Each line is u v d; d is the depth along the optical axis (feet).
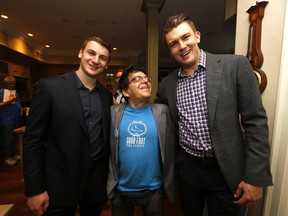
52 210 3.56
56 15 12.17
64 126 3.47
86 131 3.60
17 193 7.99
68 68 22.86
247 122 3.14
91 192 3.96
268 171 3.03
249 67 3.16
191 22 3.45
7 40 13.99
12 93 10.82
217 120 3.21
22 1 10.39
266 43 3.81
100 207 4.25
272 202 3.62
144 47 20.29
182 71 3.79
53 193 3.51
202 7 10.96
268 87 3.78
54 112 3.46
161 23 12.80
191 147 3.61
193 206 3.92
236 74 3.17
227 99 3.18
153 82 10.63
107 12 11.71
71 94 3.57
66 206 3.52
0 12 11.69
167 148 3.90
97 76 3.90
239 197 3.29
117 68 23.76
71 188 3.50
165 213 6.59
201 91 3.43
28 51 17.26
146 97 4.02
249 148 3.08
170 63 24.82
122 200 4.06
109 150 4.11
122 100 5.83
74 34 15.93
